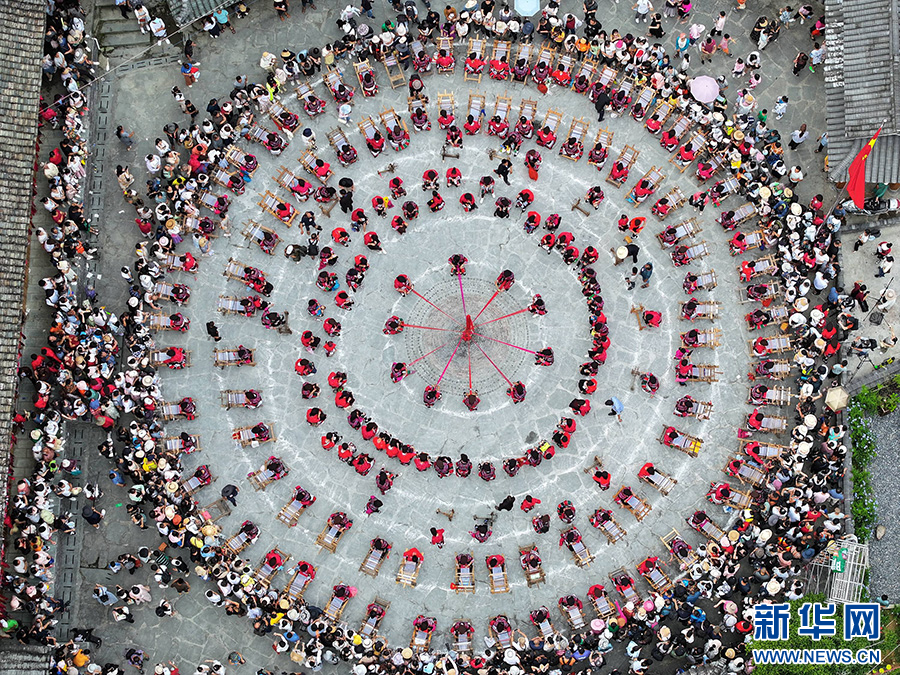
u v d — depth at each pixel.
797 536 47.50
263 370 51.09
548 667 46.00
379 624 47.56
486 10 54.00
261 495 49.34
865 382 50.34
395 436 50.31
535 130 54.31
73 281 50.69
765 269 51.19
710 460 49.72
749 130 52.75
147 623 47.81
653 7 55.91
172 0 53.25
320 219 53.28
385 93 55.09
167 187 53.25
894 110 47.75
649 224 53.12
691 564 47.62
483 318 51.91
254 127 53.91
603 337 50.34
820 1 55.81
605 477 48.22
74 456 49.47
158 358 50.19
